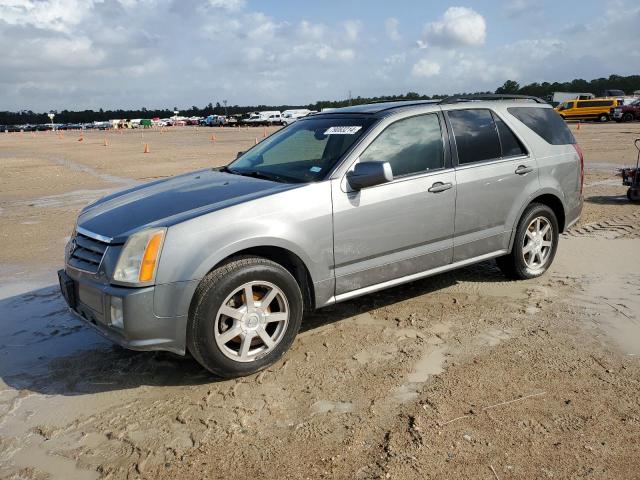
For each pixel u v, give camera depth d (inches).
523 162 203.3
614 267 228.5
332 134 179.6
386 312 188.9
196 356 139.9
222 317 141.6
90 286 140.9
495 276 222.2
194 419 128.6
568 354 152.7
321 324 180.5
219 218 141.4
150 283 133.0
